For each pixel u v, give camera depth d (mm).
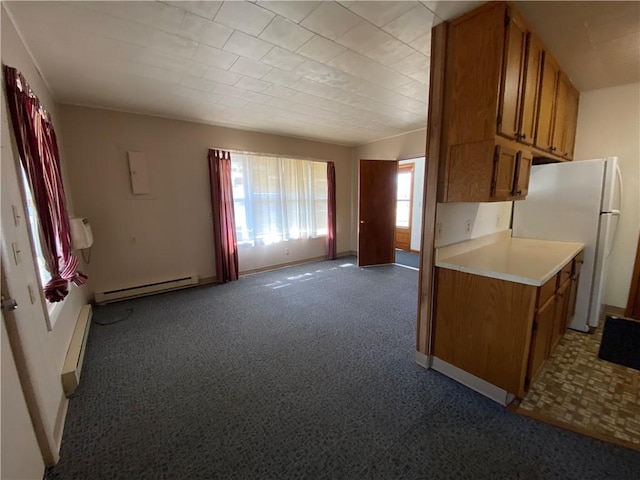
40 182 1729
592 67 2322
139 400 1822
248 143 4484
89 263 3352
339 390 1907
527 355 1660
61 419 1619
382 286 4121
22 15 1646
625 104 2682
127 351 2400
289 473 1328
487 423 1614
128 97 2992
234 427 1604
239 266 4637
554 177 2682
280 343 2527
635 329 2660
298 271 4957
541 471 1324
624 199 2771
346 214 6086
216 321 2977
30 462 1204
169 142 3758
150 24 1787
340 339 2590
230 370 2139
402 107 3471
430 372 2100
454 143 1795
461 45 1709
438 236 2018
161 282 3807
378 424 1612
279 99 3148
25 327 1318
